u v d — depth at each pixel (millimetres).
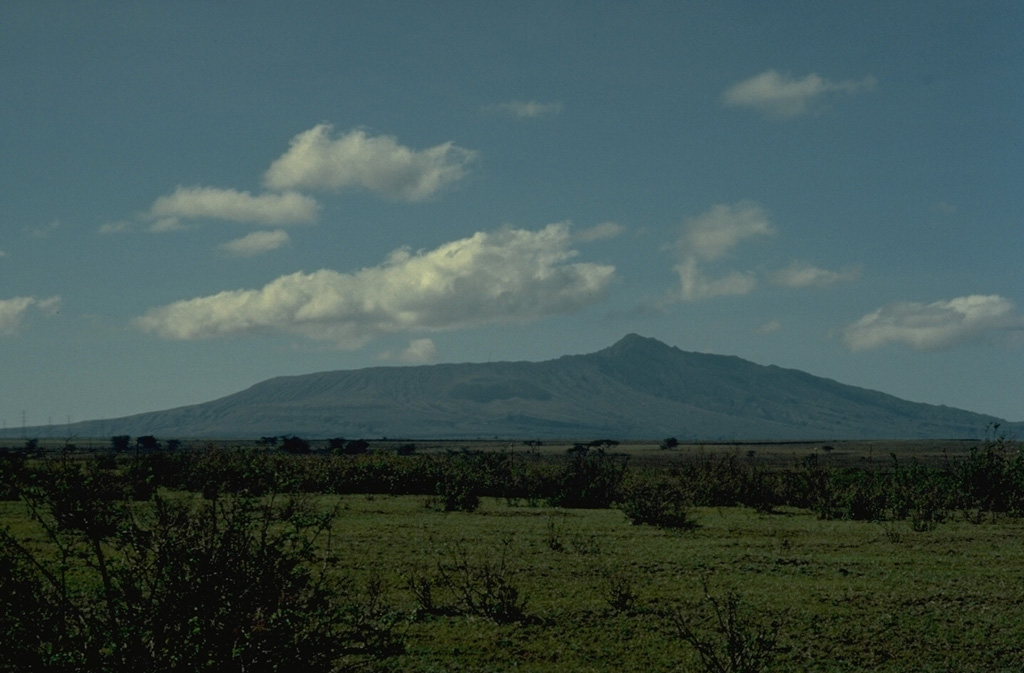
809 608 20859
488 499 58750
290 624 10219
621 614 20266
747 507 53312
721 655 15680
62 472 10922
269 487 12883
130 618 9828
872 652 17453
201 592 9812
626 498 50625
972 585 23812
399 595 21547
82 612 10039
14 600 9766
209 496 10820
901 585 23828
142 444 155750
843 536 35625
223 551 10000
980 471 47562
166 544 9969
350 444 131625
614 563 27078
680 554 29203
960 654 17406
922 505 43625
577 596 22156
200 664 9742
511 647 17609
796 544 32656
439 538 32469
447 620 19641
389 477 61594
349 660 15578
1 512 35688
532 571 25562
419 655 16844
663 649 17516
